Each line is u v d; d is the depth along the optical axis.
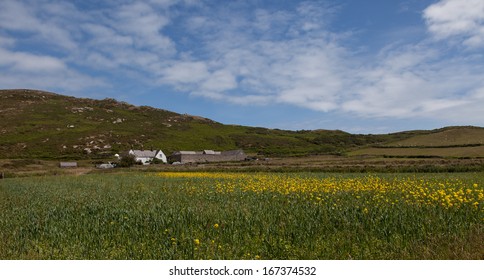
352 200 17.23
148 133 157.38
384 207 14.41
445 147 87.94
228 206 16.83
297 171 49.88
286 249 9.90
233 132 179.25
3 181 45.41
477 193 18.36
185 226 12.30
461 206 14.16
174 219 13.30
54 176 55.22
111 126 163.50
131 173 58.16
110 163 100.69
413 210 13.67
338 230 11.83
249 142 157.62
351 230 11.65
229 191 23.33
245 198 20.03
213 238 11.18
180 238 11.12
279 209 15.23
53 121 160.62
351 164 58.06
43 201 22.53
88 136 139.62
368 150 96.81
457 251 8.76
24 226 13.34
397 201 15.91
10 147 119.44
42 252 10.31
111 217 14.79
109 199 21.94
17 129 141.12
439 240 9.96
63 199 23.27
